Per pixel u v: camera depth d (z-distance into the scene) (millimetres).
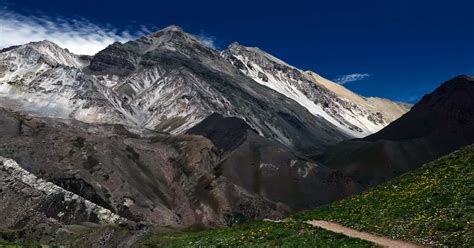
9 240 135625
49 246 54469
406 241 38031
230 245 42188
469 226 36219
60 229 134125
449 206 40594
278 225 45406
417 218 40719
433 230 37812
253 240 42062
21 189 196500
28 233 139125
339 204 52438
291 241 39188
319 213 51094
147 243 67875
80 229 136625
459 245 34438
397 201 46188
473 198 40375
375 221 43375
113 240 102375
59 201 195250
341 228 44062
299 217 51094
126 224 113125
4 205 188500
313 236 39750
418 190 47031
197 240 48156
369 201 49531
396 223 41406
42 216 184000
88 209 198250
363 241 36969
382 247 35312
